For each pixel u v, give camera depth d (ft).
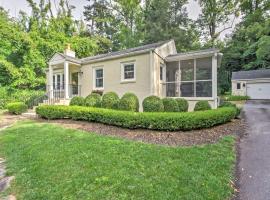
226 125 26.45
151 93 35.24
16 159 16.58
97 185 11.51
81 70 47.37
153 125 21.89
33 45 60.54
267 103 62.75
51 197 10.88
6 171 14.79
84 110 27.35
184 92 37.78
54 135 21.29
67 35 78.48
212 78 34.30
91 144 17.76
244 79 87.61
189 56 36.19
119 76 40.27
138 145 17.49
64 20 79.61
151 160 14.56
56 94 47.98
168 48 42.42
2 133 25.12
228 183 12.70
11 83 55.83
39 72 63.36
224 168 14.38
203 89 35.58
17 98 52.80
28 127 26.25
